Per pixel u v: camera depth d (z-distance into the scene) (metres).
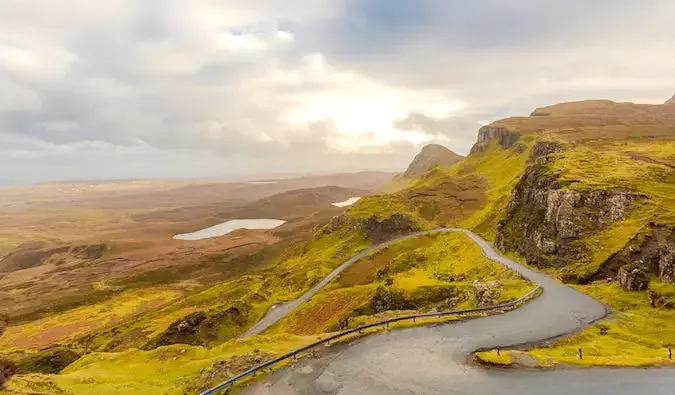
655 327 59.91
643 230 88.56
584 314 66.56
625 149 190.25
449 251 163.75
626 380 41.94
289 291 191.50
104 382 54.91
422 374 45.25
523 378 43.25
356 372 46.62
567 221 104.75
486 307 69.25
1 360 51.03
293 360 50.84
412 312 76.50
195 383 49.12
